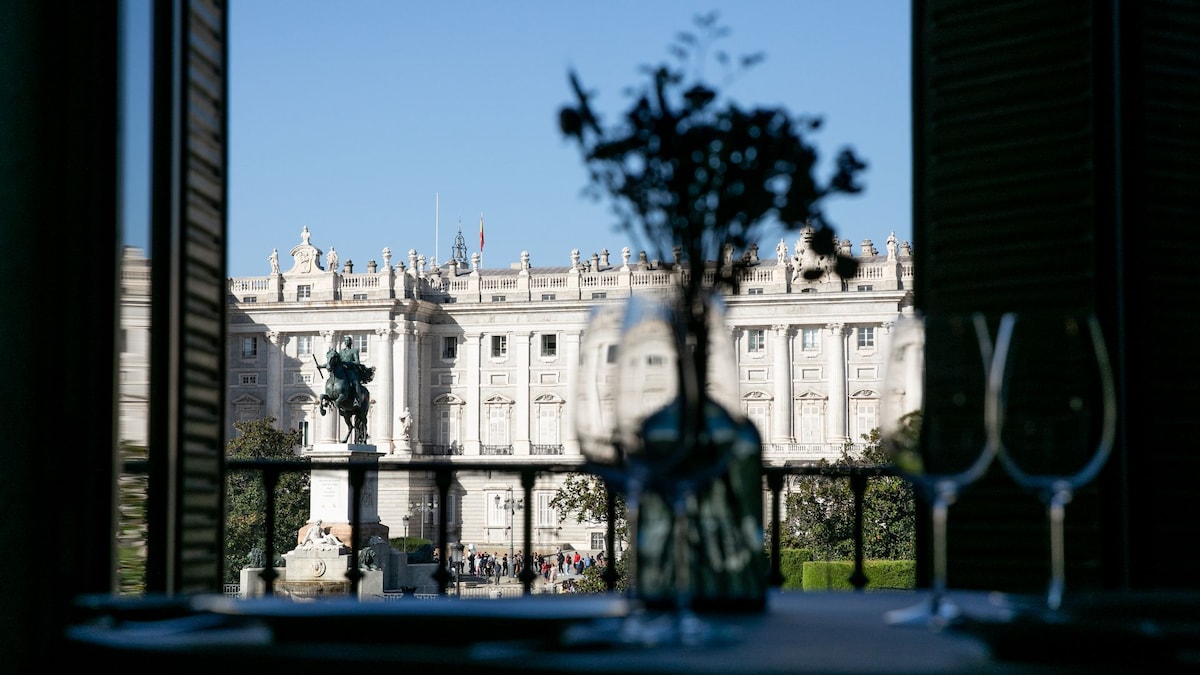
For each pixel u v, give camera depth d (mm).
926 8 5375
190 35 5258
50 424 5141
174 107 5191
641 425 2660
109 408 5141
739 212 3242
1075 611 2652
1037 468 2617
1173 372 4953
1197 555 4898
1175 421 4930
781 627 2646
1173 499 4887
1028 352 2637
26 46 5137
